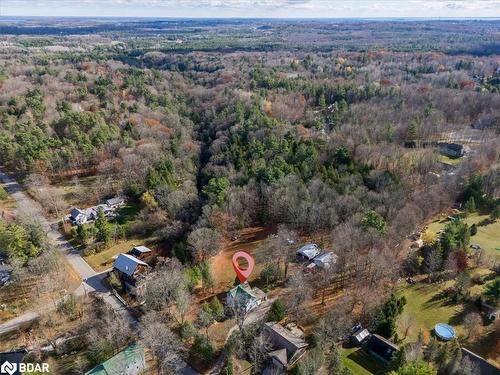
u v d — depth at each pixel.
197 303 84.12
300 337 72.00
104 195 131.50
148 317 73.88
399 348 66.94
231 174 123.12
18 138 149.50
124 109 182.88
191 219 111.94
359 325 73.50
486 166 130.50
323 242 100.56
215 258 98.81
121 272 89.81
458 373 61.84
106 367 64.94
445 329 73.44
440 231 101.81
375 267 81.06
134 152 140.62
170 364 67.06
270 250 94.88
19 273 88.94
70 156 142.75
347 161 127.00
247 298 78.88
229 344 69.44
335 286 85.62
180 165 136.88
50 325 78.69
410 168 127.12
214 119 178.88
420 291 83.69
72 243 108.62
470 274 85.50
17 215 112.88
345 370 60.03
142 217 116.06
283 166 121.06
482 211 113.75
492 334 73.19
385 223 91.00
